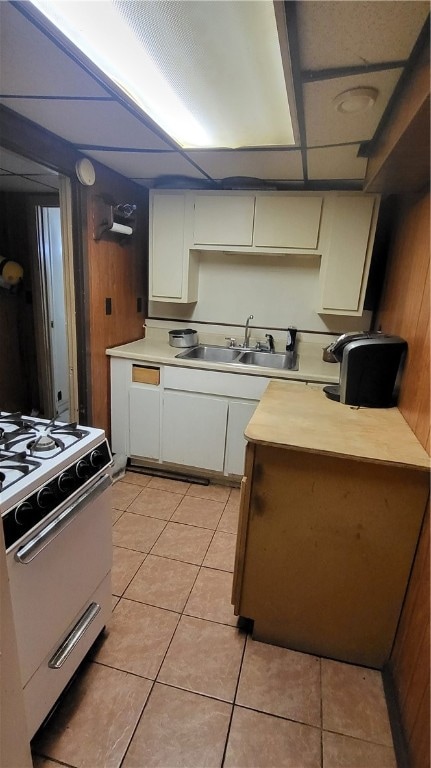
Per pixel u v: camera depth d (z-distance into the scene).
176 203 2.60
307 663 1.48
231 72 1.22
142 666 1.42
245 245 2.55
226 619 1.64
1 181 2.65
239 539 1.48
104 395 2.67
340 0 0.84
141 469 2.85
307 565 1.44
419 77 1.02
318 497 1.37
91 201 2.24
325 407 1.70
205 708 1.29
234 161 2.08
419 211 1.68
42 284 3.21
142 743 1.19
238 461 2.59
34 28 1.01
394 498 1.30
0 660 0.81
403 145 1.25
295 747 1.21
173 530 2.19
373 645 1.45
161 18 0.98
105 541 1.40
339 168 2.08
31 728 1.08
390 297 2.15
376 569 1.38
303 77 1.16
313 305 2.82
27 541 0.98
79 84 1.30
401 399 1.66
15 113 1.57
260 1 0.89
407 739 1.15
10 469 1.06
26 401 3.58
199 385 2.54
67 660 1.22
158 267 2.75
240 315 2.99
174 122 1.64
